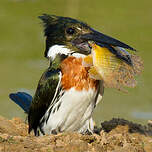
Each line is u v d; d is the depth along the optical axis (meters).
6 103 19.91
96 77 10.72
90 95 11.14
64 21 11.52
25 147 9.84
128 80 10.70
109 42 10.81
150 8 35.03
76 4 35.50
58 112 11.33
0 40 26.94
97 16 32.72
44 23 11.81
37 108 11.87
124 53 10.80
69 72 11.08
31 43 26.48
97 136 10.60
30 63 23.53
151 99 20.47
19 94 13.91
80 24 11.41
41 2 35.25
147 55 25.08
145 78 22.05
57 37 11.49
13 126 12.94
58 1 35.91
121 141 10.54
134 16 32.88
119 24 30.86
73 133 10.51
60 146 9.91
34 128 12.19
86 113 11.50
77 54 11.13
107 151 9.96
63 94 11.12
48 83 11.38
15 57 24.61
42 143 10.11
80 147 9.84
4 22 30.19
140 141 11.67
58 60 11.36
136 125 13.77
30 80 21.88
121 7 35.06
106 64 10.72
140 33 28.94
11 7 33.62
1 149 9.63
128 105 19.73
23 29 29.06
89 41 11.16
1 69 22.81
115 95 21.14
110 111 19.42
